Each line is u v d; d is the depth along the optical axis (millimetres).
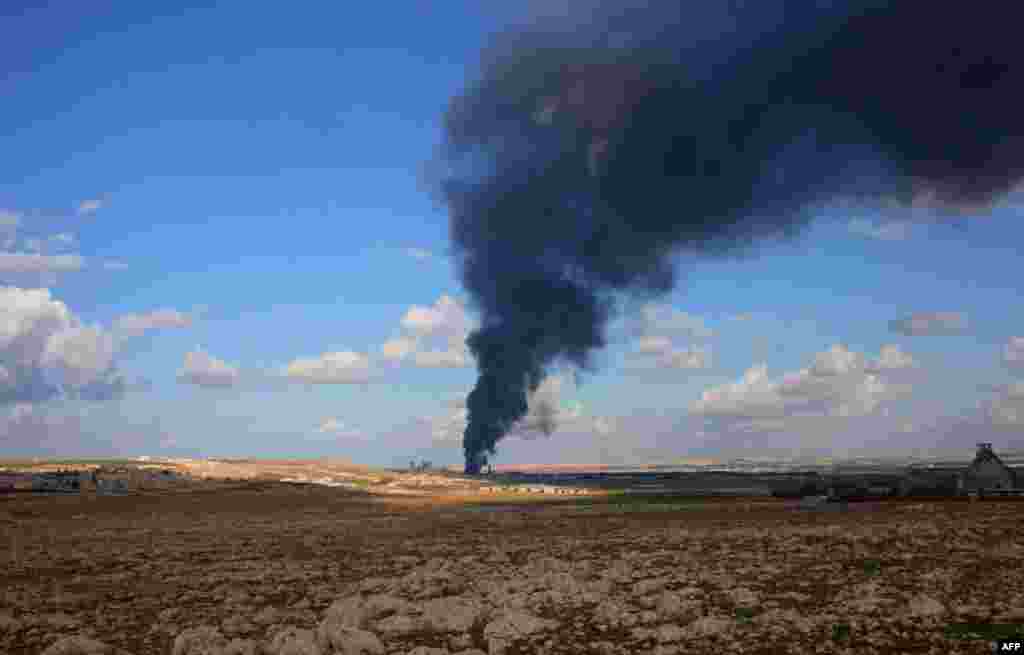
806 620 28203
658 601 32875
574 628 28875
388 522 91312
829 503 100500
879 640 25203
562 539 64750
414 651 25312
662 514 90500
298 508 117938
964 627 26469
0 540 73938
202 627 30188
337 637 26922
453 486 195375
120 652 27969
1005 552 44781
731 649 24938
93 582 47156
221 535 77188
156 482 158375
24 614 36719
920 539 52250
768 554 48594
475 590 38344
